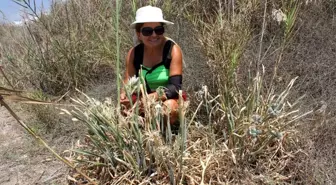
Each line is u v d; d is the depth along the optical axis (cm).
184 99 339
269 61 390
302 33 429
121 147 302
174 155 296
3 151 390
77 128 410
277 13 413
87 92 485
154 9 327
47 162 370
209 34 348
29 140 405
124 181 295
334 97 361
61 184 335
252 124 303
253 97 317
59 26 559
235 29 340
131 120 300
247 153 304
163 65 339
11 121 453
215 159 301
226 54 320
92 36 535
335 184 288
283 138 308
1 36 626
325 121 328
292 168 305
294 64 401
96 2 579
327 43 420
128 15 534
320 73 389
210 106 330
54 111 445
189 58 427
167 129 302
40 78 525
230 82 322
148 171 298
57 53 521
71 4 576
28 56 543
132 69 351
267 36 434
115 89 459
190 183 288
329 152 312
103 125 307
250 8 429
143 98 306
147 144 295
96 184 270
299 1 440
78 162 312
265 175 294
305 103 360
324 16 455
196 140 332
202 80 394
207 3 480
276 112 307
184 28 478
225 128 328
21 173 358
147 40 329
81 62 520
